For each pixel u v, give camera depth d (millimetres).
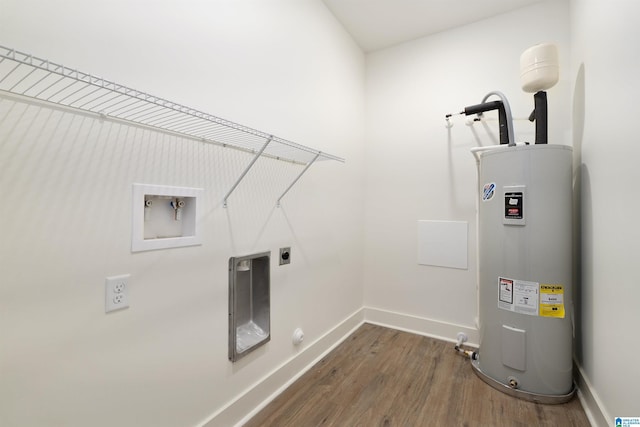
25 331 769
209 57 1251
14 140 745
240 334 1513
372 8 2168
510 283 1644
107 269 932
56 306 822
